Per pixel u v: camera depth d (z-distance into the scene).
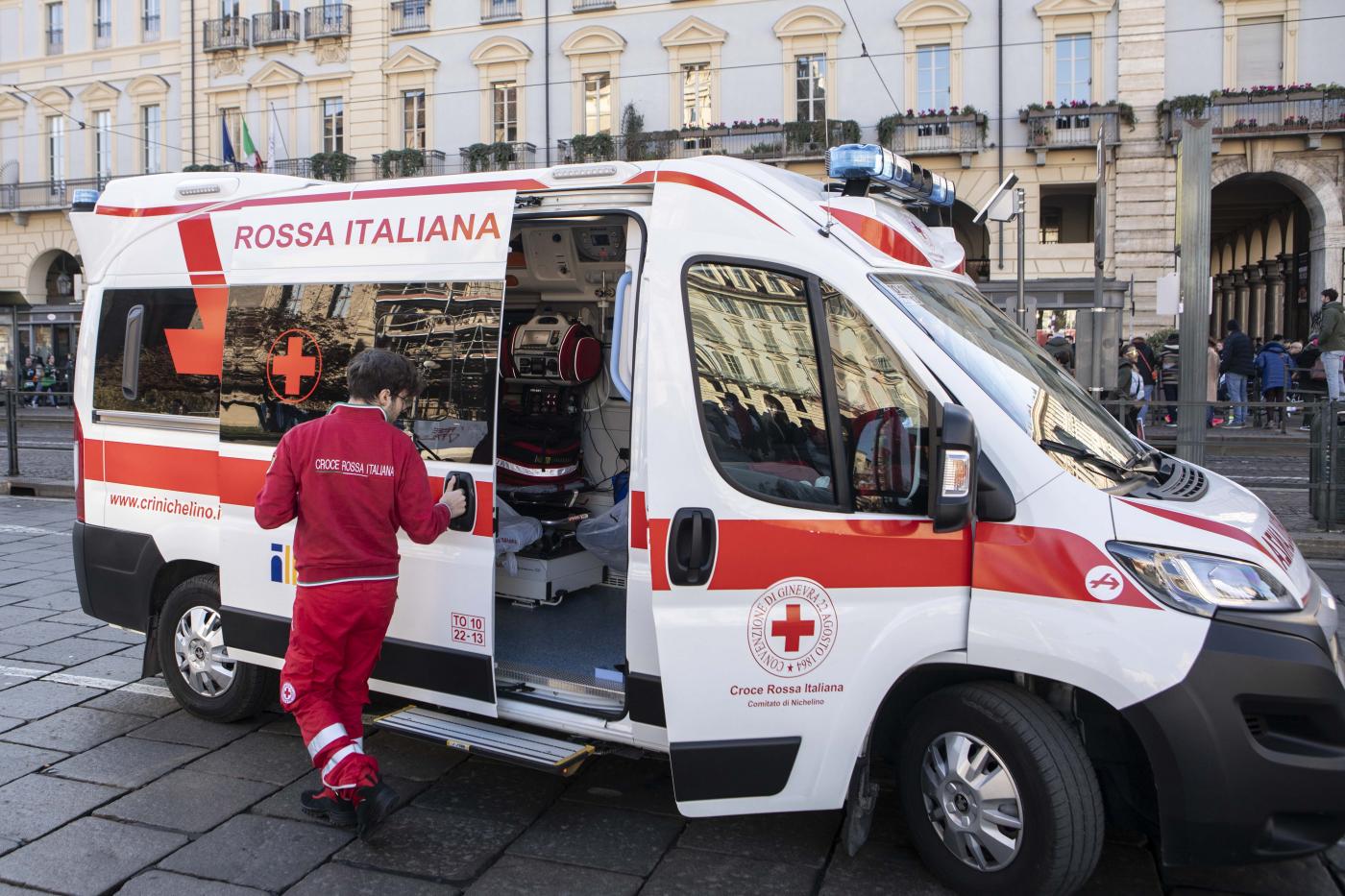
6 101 38.69
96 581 5.33
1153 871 3.69
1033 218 27.62
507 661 4.50
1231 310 39.75
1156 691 3.11
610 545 4.95
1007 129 27.73
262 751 4.75
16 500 12.69
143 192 5.23
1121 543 3.24
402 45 33.16
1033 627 3.26
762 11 29.30
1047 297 27.33
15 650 6.27
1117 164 27.02
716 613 3.53
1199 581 3.17
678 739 3.53
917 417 3.47
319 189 4.70
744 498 3.53
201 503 4.94
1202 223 11.07
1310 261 26.69
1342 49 25.73
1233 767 3.09
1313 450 9.60
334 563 3.83
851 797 3.66
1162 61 26.53
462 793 4.33
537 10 31.55
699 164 3.80
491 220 4.18
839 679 3.48
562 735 4.20
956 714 3.44
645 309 3.70
